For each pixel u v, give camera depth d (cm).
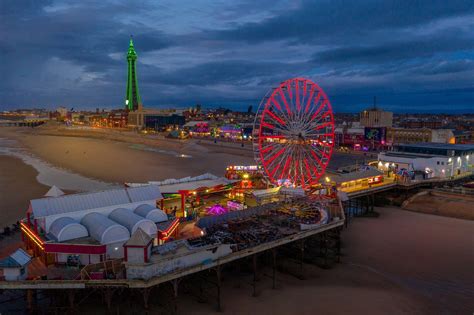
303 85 7362
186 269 3659
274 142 7219
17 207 7212
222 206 6144
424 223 6569
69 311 3559
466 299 4009
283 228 4903
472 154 10000
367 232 6122
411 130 16838
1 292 3634
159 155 15762
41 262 4056
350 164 12494
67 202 4500
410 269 4753
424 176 8781
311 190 6781
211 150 17875
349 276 4575
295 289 4241
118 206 4772
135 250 3519
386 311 3747
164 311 3712
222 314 3691
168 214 5309
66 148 18238
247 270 4741
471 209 7038
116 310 3709
